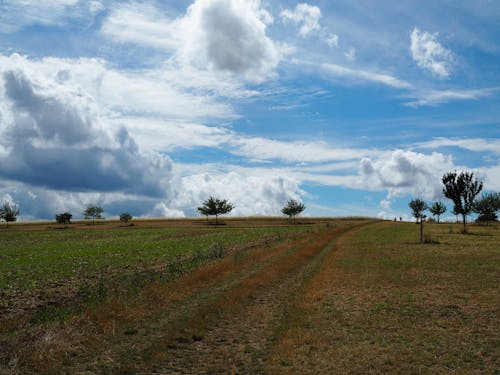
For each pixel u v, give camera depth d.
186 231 81.69
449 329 12.04
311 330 12.18
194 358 10.18
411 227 75.56
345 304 15.40
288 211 128.75
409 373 8.85
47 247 53.50
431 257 28.97
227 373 9.19
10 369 9.02
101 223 138.50
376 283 19.53
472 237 48.53
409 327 12.34
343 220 125.38
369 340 11.20
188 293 17.59
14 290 20.19
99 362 9.81
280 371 9.05
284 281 21.14
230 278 21.34
